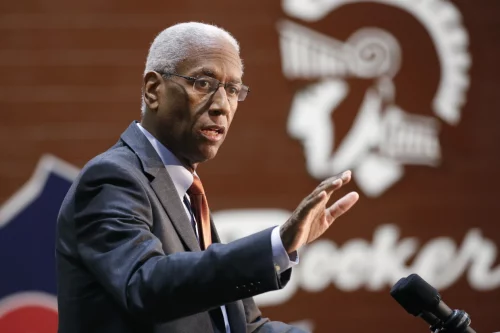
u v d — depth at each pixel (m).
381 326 9.92
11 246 9.12
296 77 9.86
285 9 9.86
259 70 9.80
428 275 10.09
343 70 9.98
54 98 9.34
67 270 3.80
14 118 9.24
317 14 9.95
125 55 9.49
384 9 10.09
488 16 10.31
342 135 9.94
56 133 9.31
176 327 3.75
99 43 9.45
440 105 10.20
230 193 9.70
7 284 9.09
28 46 9.30
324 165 9.88
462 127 10.23
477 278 10.17
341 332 9.88
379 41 10.08
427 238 10.10
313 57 9.91
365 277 9.95
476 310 10.17
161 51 4.16
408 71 10.12
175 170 4.17
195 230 4.23
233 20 9.75
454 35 10.25
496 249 10.23
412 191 10.10
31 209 9.20
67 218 3.85
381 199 10.04
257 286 3.19
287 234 3.23
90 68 9.42
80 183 3.75
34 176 9.24
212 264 3.20
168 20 9.59
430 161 10.15
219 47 4.11
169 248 3.80
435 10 10.22
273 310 9.78
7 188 9.18
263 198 9.75
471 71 10.27
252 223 9.71
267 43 9.81
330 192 3.26
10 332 9.05
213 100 4.07
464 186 10.20
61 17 9.38
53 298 9.16
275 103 9.81
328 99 9.93
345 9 10.01
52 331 9.13
